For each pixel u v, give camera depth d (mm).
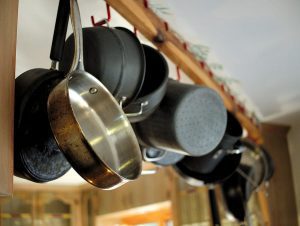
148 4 1104
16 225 3080
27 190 3203
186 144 1060
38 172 758
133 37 906
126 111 960
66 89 685
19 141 726
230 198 1697
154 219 3010
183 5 1141
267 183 1899
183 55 1284
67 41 903
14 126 725
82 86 788
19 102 733
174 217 2410
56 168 791
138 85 891
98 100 813
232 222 2027
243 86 1737
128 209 2895
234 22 1251
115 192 3072
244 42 1377
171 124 1039
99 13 1155
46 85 770
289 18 1247
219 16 1213
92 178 688
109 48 856
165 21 1197
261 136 2109
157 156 1216
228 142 1370
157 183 2627
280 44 1408
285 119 2150
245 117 1876
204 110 1093
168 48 1214
